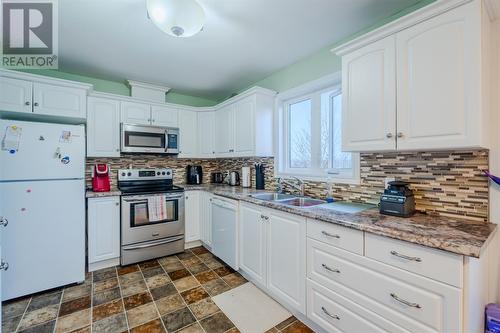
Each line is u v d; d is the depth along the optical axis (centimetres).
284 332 163
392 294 120
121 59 252
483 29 119
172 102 372
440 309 104
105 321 173
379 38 153
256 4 168
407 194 153
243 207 236
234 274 247
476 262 107
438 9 126
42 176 209
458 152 146
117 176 320
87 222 251
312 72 244
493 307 125
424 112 133
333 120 237
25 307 190
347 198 211
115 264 268
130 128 302
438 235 111
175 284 226
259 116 278
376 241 126
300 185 253
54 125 215
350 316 138
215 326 168
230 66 272
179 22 159
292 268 178
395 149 146
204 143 365
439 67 127
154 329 165
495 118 132
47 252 211
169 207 299
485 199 136
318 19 186
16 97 213
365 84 161
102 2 163
